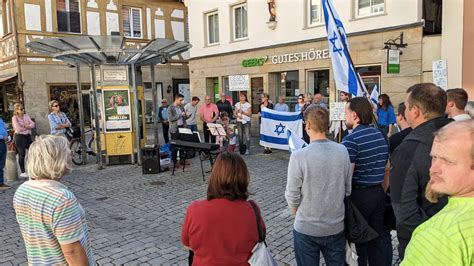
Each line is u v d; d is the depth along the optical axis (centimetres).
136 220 559
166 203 643
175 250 448
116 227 530
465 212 121
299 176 262
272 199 643
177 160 956
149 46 857
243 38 1574
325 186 259
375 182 297
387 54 1069
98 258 429
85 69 1900
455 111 312
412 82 1091
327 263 272
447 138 130
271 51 1467
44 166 200
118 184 790
